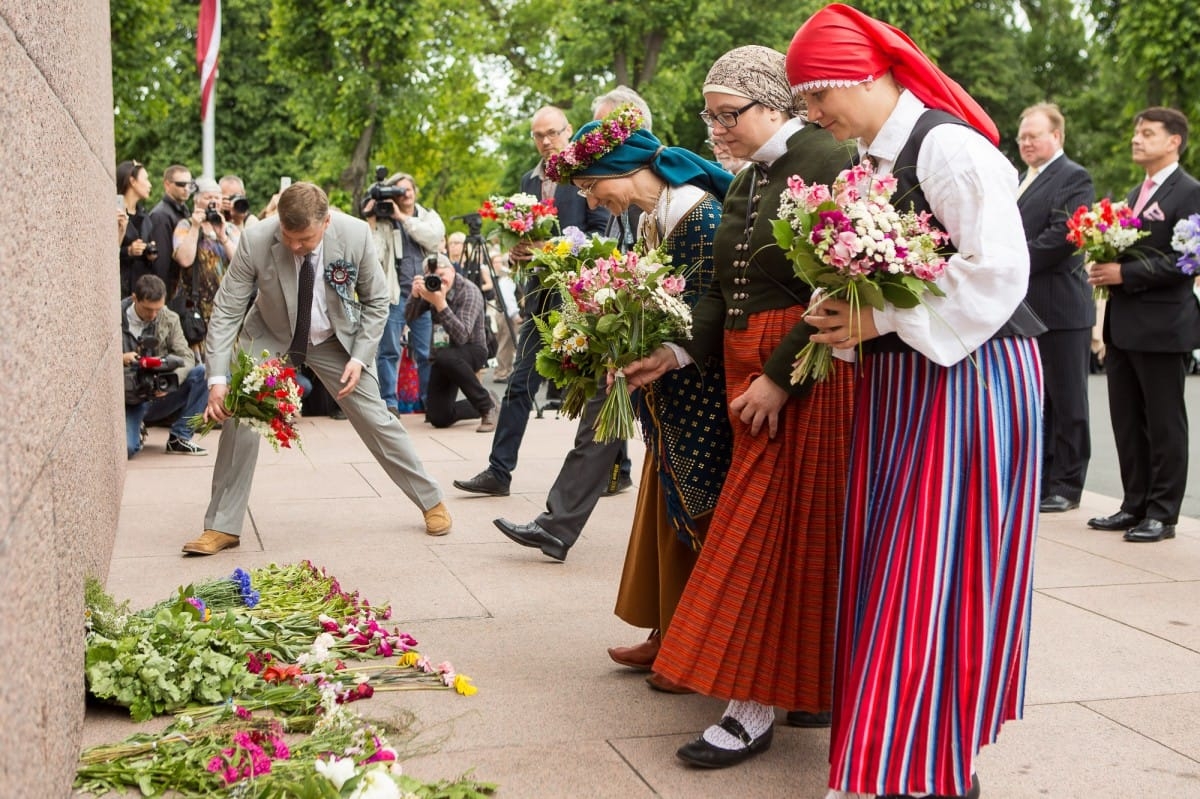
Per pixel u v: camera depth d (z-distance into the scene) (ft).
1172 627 14.51
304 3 71.15
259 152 109.09
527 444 28.89
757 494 10.07
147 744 9.84
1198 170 80.28
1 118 7.32
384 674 12.16
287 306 17.57
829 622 10.05
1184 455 19.42
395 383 32.71
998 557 8.64
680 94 97.40
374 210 32.24
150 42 65.67
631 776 9.96
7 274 7.21
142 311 26.37
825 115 8.93
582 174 11.89
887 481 8.83
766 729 10.39
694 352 10.80
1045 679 12.61
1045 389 22.44
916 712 8.50
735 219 10.55
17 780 6.47
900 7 100.42
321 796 8.20
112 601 11.63
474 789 9.47
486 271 40.22
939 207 8.50
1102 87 114.83
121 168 29.89
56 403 9.27
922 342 8.32
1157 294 19.26
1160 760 10.50
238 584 13.71
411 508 20.89
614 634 13.82
